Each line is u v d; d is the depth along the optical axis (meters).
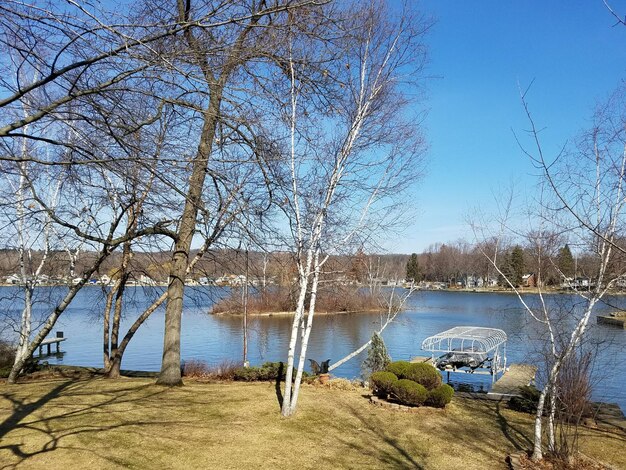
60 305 11.98
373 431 8.18
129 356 22.47
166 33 4.91
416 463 6.86
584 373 8.10
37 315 29.72
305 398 9.80
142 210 9.70
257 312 32.91
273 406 9.04
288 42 6.88
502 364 20.27
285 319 33.16
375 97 9.29
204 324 32.69
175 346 10.80
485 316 38.66
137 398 9.28
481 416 9.57
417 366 10.11
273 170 8.45
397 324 31.39
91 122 5.38
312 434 7.77
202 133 9.05
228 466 6.27
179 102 5.68
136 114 5.76
